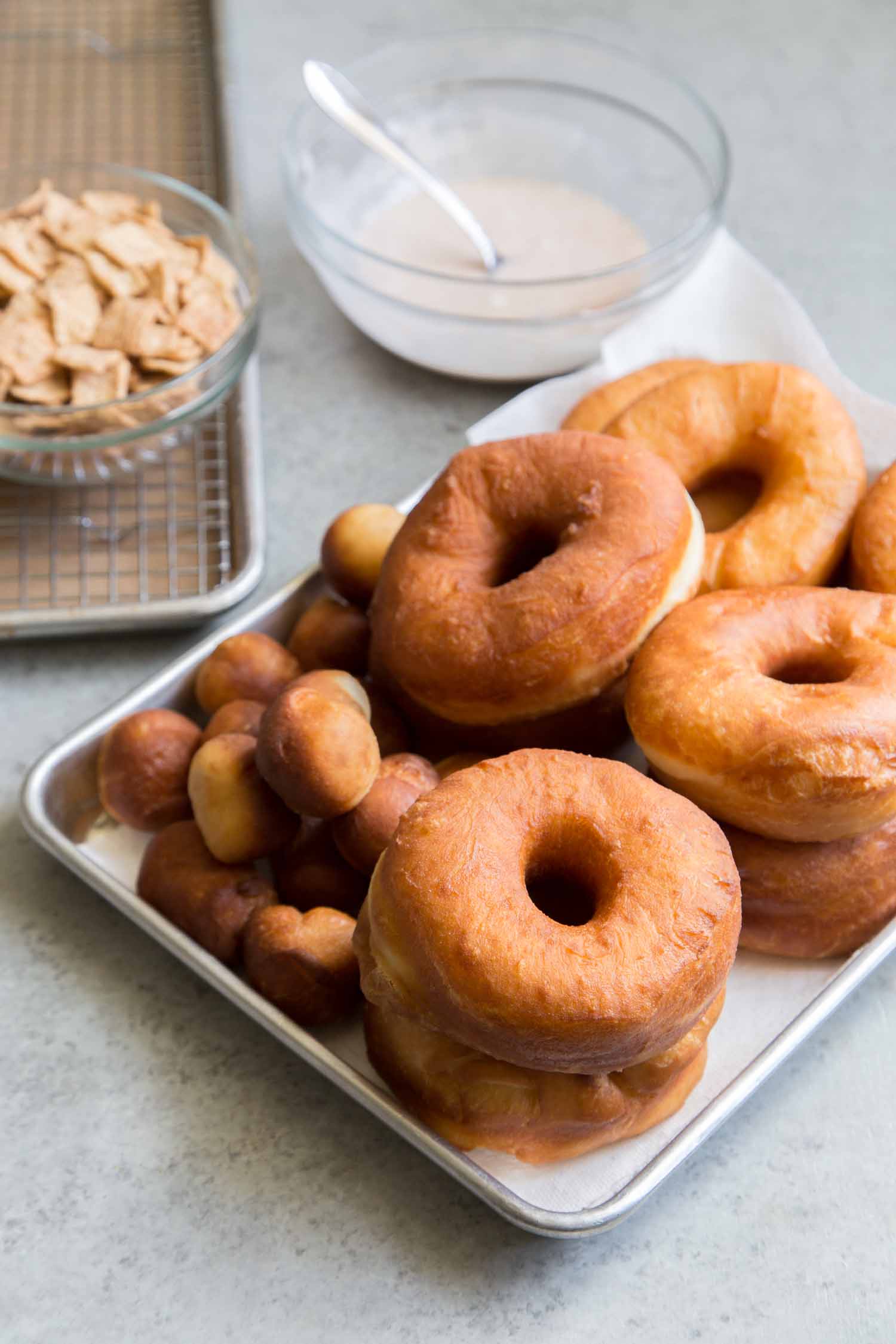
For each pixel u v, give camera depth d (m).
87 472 0.83
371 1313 0.66
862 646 0.69
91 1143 0.69
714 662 0.68
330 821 0.70
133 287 0.84
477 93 0.96
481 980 0.62
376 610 0.72
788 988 0.70
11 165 0.96
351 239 0.90
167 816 0.73
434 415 0.88
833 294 0.91
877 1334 0.66
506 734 0.72
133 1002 0.72
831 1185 0.68
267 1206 0.68
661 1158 0.64
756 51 1.03
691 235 0.83
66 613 0.79
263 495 0.83
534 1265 0.67
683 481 0.77
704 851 0.64
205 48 1.03
